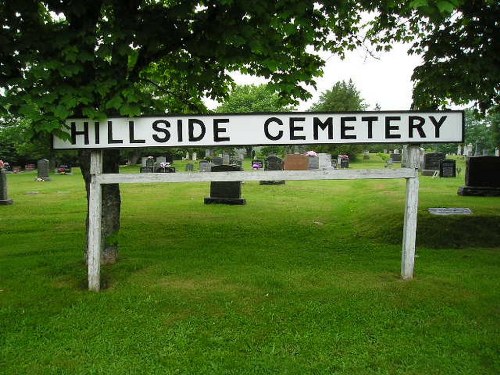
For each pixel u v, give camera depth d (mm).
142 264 6352
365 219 9867
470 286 5293
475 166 12820
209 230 9258
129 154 42906
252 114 5086
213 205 13250
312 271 6043
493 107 10539
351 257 6914
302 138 5109
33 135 4746
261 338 3980
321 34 7734
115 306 4707
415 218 5469
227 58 5590
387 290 5145
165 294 5062
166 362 3574
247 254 7062
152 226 9688
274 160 22312
